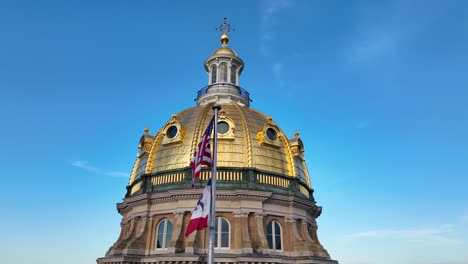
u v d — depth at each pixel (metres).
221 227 32.03
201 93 47.56
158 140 38.25
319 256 32.94
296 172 38.06
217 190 32.34
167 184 34.47
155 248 32.78
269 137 37.59
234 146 35.34
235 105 40.97
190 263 29.09
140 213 34.38
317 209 38.88
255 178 33.97
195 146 35.38
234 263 29.84
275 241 33.00
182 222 32.00
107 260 31.73
